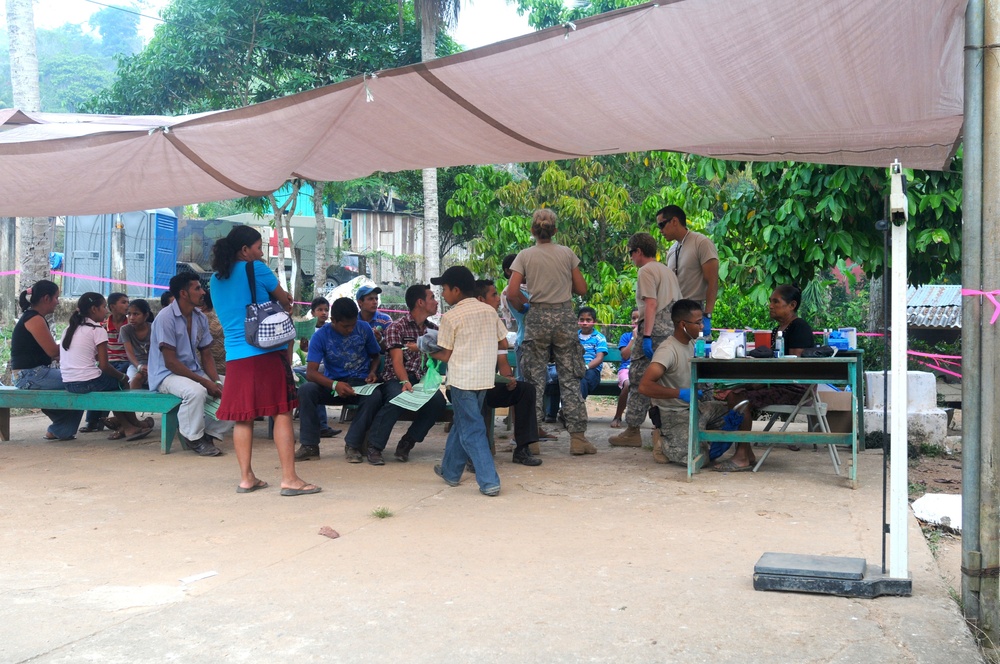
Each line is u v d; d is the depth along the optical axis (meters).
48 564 4.27
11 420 10.06
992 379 3.53
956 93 5.57
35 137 6.69
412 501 5.62
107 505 5.58
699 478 6.36
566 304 7.34
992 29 3.49
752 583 3.82
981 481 3.56
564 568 4.08
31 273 12.04
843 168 8.20
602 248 16.83
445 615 3.44
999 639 3.52
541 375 7.39
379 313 9.88
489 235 16.94
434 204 17.17
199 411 7.51
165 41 18.42
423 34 16.19
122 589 3.86
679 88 5.49
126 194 7.95
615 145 6.96
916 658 3.00
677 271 7.73
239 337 5.83
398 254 31.81
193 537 4.77
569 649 3.08
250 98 19.33
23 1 12.13
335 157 7.54
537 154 7.37
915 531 4.74
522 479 6.36
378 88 5.70
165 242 18.28
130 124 7.02
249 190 7.89
